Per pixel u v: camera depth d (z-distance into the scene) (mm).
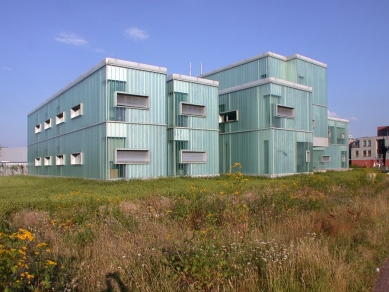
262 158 31062
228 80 40750
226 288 5539
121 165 24406
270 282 5629
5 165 48469
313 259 6438
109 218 9516
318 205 12070
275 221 9758
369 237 8805
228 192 13969
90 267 6223
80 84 28453
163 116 26547
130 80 25156
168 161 28047
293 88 32875
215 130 30281
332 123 46438
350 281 6066
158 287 5391
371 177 20578
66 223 9344
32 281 5250
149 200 12938
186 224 9336
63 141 32312
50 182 25281
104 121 24297
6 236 6125
